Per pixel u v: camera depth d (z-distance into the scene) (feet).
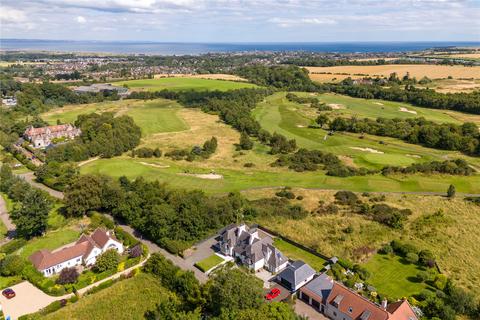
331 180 440.86
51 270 267.80
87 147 534.37
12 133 641.81
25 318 217.36
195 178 451.94
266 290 246.68
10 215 362.53
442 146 563.89
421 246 297.33
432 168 456.86
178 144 604.49
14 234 327.47
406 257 280.92
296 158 504.84
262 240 284.82
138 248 281.95
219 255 286.66
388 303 232.32
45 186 440.45
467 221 333.21
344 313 216.95
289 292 246.47
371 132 645.92
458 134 577.02
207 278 258.16
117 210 337.11
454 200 375.25
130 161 514.27
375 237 310.24
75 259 279.28
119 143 556.51
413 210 354.95
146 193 335.47
